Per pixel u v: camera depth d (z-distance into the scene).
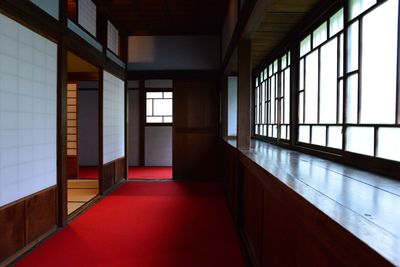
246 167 2.64
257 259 2.27
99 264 2.39
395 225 0.73
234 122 5.88
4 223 2.27
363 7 1.72
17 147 2.43
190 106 6.10
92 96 7.86
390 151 1.47
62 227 3.17
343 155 1.94
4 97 2.27
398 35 1.40
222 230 3.18
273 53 3.92
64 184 3.21
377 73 1.58
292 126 3.02
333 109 2.17
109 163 5.02
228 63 4.27
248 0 2.32
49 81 2.95
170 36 6.07
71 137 6.11
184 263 2.42
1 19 2.24
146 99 8.02
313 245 1.11
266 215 1.95
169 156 8.02
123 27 5.66
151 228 3.22
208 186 5.49
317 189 1.16
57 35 3.06
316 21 2.51
